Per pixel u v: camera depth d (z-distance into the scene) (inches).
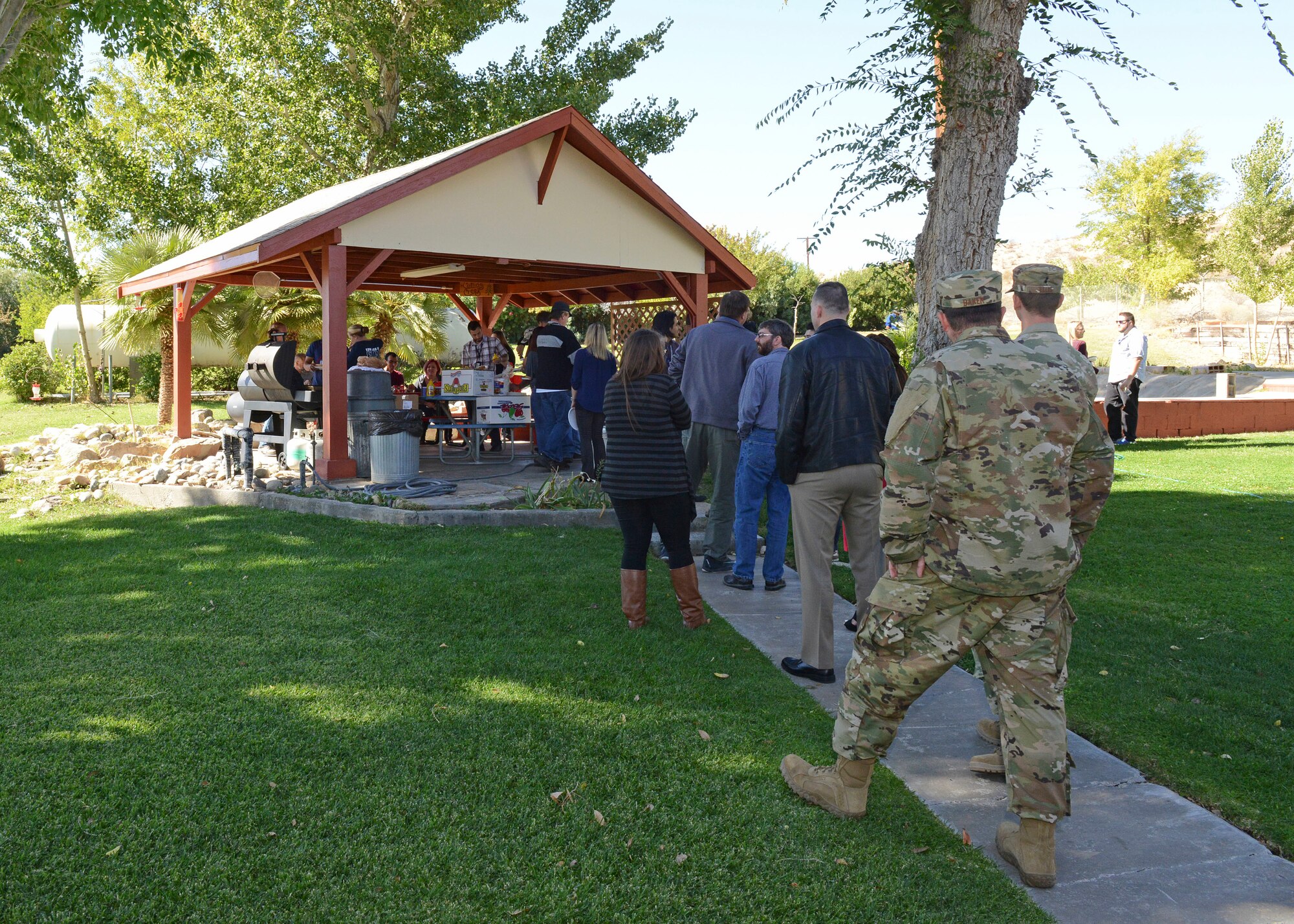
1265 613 231.0
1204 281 1749.5
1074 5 255.0
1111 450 116.8
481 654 189.5
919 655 118.0
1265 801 137.8
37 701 162.1
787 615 226.8
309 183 930.7
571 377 387.2
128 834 119.6
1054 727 113.3
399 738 148.9
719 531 267.6
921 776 146.0
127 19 405.1
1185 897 113.5
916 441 110.7
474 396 466.9
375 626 206.1
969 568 111.0
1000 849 121.6
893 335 581.9
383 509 320.5
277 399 450.6
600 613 219.6
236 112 924.6
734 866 117.0
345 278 381.7
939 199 264.5
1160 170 1667.1
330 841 119.1
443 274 609.9
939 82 256.7
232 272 522.9
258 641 195.5
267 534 298.2
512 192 426.3
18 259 908.6
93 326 1084.5
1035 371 110.4
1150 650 204.2
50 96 507.5
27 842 117.4
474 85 971.9
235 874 111.7
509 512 315.6
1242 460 513.7
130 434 566.6
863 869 116.8
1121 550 298.7
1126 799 138.7
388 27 866.8
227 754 142.3
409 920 103.9
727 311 264.7
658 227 479.8
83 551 281.7
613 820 126.3
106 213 890.7
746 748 149.9
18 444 539.5
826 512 177.8
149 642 195.0
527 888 110.3
